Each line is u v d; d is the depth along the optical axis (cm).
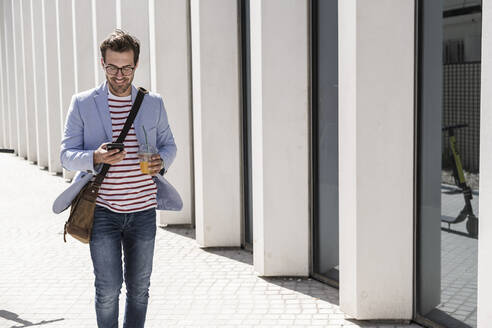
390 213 609
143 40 1134
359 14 587
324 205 745
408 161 604
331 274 743
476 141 538
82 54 1677
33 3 2125
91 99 477
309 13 739
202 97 897
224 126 905
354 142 602
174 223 1075
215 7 887
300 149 754
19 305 707
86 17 1672
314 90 744
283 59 741
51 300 722
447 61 563
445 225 578
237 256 880
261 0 733
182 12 1034
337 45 703
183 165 1061
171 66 1037
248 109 893
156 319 646
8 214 1283
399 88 596
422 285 611
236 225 920
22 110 2577
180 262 855
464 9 541
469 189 548
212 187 913
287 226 766
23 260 909
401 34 591
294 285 746
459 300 570
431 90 584
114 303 482
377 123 598
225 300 699
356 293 620
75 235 466
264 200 763
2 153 2855
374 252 614
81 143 482
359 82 594
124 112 480
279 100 747
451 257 574
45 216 1250
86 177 472
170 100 1042
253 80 763
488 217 460
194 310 670
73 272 838
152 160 462
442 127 574
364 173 604
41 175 1962
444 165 574
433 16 576
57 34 1852
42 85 2153
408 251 614
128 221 475
